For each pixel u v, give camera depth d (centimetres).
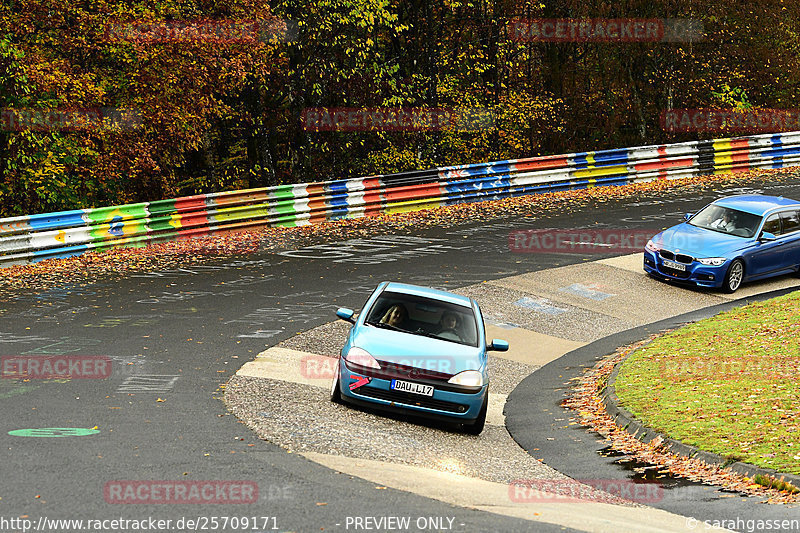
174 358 3228
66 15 6244
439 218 6619
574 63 10300
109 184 7150
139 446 2177
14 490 1788
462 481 2152
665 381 3269
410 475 2136
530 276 5016
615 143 10550
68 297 4144
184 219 5722
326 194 6500
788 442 2498
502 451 2572
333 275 4847
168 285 4478
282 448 2255
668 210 6875
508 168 7469
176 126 6550
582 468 2430
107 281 4512
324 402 2819
